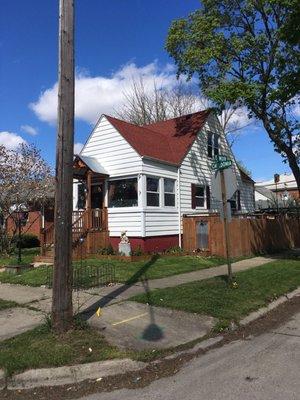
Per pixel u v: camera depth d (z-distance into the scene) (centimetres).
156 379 588
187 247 1958
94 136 2036
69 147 727
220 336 769
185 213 2116
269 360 641
